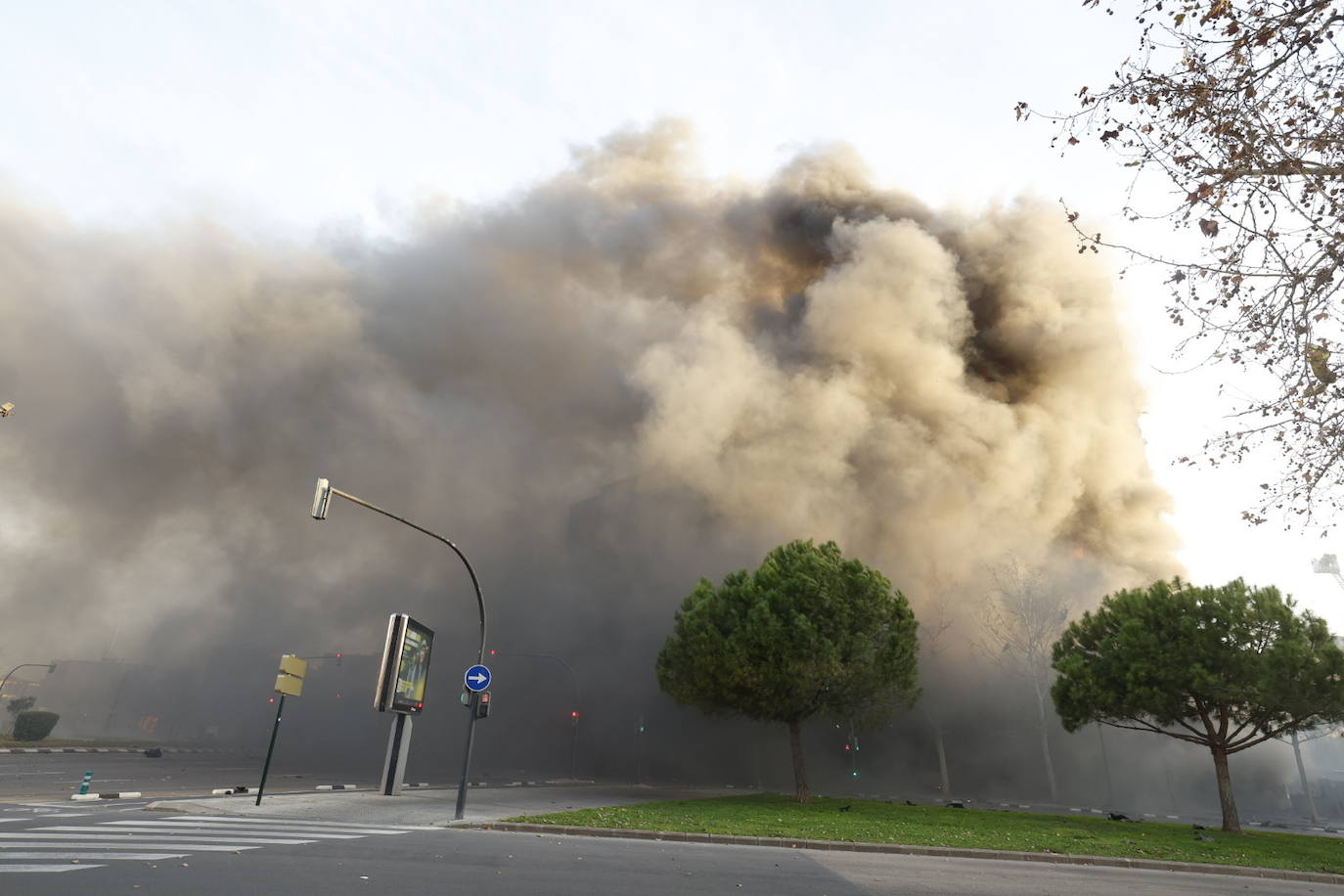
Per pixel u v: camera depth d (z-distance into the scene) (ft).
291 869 30.94
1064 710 92.79
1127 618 90.17
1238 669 80.48
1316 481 22.58
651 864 40.01
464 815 62.49
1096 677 90.58
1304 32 19.90
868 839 58.75
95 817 48.55
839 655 93.66
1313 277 21.08
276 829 46.24
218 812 55.47
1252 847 65.82
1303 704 76.64
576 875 33.96
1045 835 66.44
